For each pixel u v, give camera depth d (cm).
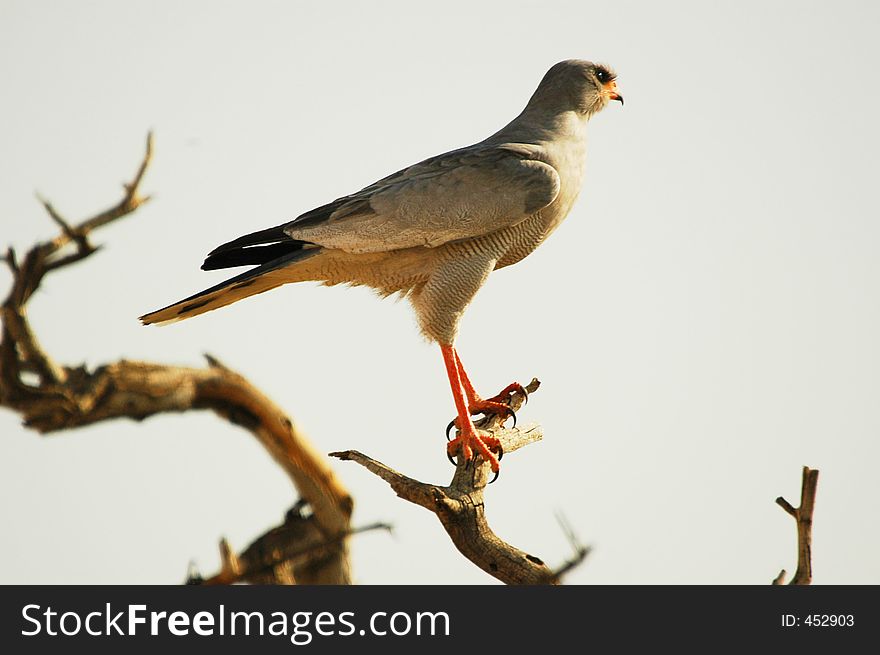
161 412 1266
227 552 1045
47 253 1045
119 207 1111
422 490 947
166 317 1238
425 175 1213
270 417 1367
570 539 756
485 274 1227
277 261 1230
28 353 1080
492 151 1220
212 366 1352
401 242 1198
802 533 845
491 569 970
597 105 1305
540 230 1251
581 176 1280
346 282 1270
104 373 1188
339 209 1216
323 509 1408
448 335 1220
